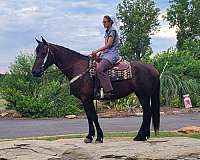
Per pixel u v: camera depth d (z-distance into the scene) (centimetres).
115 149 1123
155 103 1245
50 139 1445
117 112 2608
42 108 2430
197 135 1495
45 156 1098
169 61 3216
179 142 1197
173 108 2888
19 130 1819
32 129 1850
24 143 1209
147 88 1222
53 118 2403
